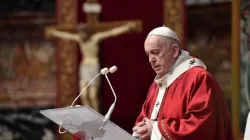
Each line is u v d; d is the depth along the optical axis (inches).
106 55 1145.4
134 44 1131.9
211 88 506.0
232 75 927.7
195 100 496.7
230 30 1047.6
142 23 1121.4
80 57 1169.4
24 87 1261.1
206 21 1073.5
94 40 1110.4
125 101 1134.4
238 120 920.9
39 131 1239.5
